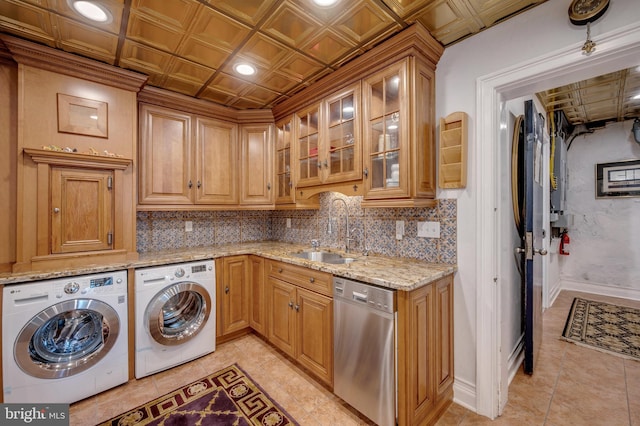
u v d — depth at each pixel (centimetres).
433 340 164
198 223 299
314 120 247
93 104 206
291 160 269
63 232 193
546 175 334
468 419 168
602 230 413
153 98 245
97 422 165
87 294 186
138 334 208
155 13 154
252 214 342
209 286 244
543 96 293
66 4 147
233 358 237
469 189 177
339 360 177
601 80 267
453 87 183
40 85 188
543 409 175
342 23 162
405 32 165
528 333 211
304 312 206
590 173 423
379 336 153
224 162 287
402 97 174
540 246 244
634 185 389
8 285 164
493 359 169
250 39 177
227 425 162
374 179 194
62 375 176
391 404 148
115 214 212
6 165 183
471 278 177
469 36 175
